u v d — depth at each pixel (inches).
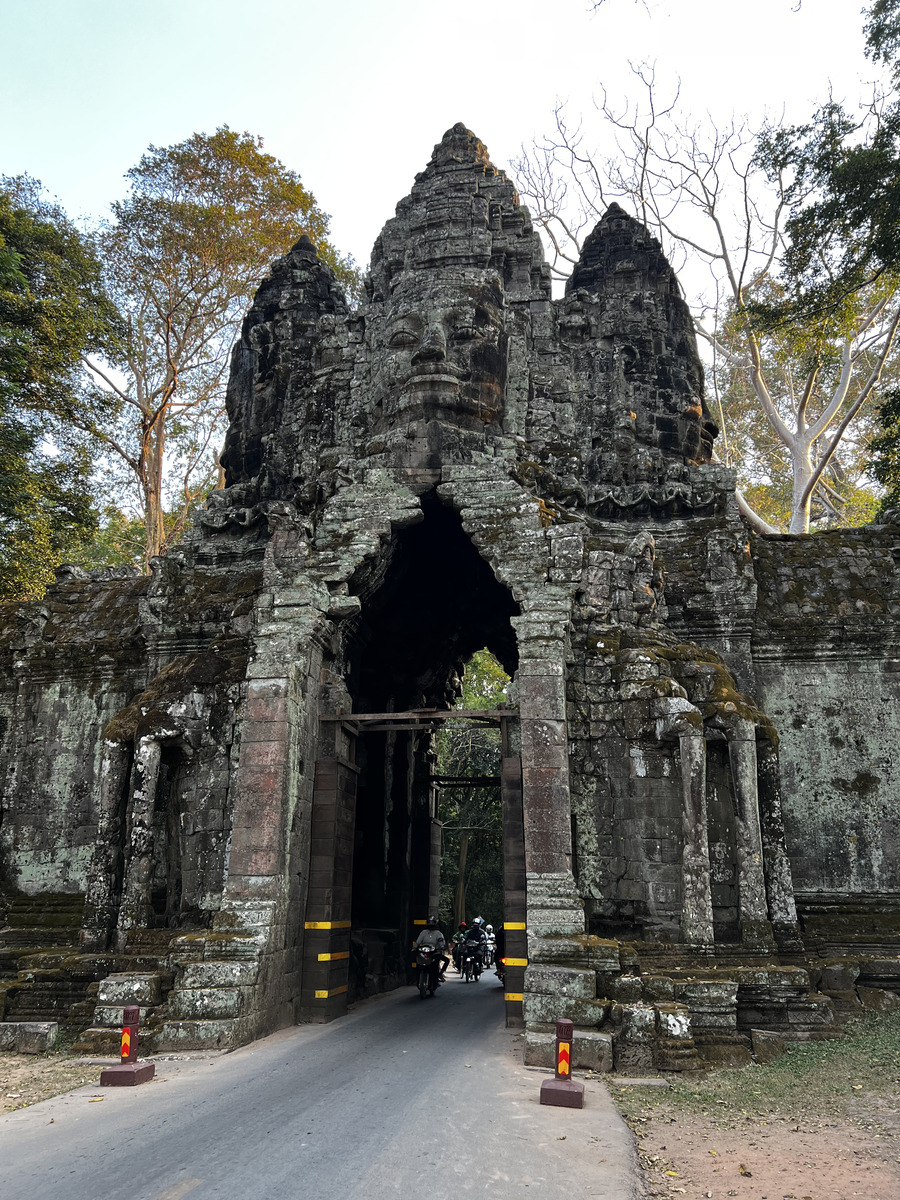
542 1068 353.1
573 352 725.3
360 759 673.0
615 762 480.4
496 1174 225.5
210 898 475.2
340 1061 362.3
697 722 456.1
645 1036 358.9
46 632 682.2
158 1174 221.6
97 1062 359.6
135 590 703.7
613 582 532.4
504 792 477.7
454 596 702.5
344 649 581.9
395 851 733.9
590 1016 371.9
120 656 639.8
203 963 406.6
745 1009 396.2
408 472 555.2
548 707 467.5
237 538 716.7
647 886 455.8
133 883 472.7
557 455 629.6
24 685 657.0
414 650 715.4
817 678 563.8
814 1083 328.5
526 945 456.1
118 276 1146.7
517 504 527.8
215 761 496.7
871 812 536.7
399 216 703.7
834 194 727.1
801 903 523.2
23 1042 393.1
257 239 1155.9
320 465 616.7
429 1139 252.4
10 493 816.9
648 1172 236.7
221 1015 389.4
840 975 439.2
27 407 908.0
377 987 639.1
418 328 599.8
